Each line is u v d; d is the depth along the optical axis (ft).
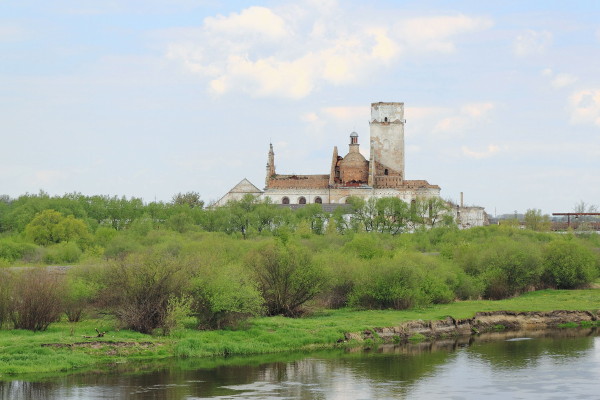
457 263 373.20
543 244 446.19
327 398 188.03
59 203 575.38
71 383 195.42
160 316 241.55
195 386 196.24
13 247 389.80
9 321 238.89
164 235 456.86
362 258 352.90
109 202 622.95
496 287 358.23
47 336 226.17
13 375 201.05
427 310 304.30
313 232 597.93
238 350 233.35
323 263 294.66
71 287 252.83
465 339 271.08
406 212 644.27
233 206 641.81
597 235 608.19
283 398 187.42
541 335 281.54
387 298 301.63
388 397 190.19
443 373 215.51
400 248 387.96
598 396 193.06
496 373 216.33
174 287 245.24
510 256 368.07
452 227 604.90
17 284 239.50
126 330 240.32
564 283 396.57
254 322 264.11
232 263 299.79
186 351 226.99
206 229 595.47
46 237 444.96
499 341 266.98
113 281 245.45
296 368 217.97
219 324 252.62
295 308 284.00
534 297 361.92
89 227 514.27
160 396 187.01
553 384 204.44
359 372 214.90
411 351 245.24
